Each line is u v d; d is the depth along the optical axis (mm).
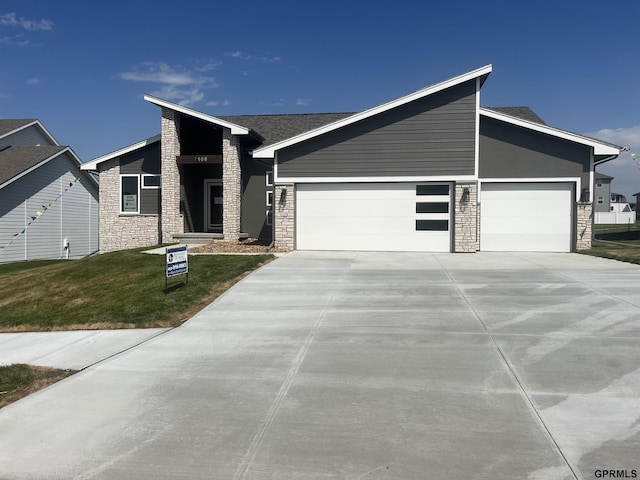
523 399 4414
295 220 14750
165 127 17703
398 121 14227
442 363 5355
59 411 4488
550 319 6828
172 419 4242
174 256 9297
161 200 18312
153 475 3389
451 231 14148
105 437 3965
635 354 5430
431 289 8828
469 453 3545
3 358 6359
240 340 6441
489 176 14430
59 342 6922
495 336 6184
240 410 4375
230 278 10117
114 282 10320
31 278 11828
